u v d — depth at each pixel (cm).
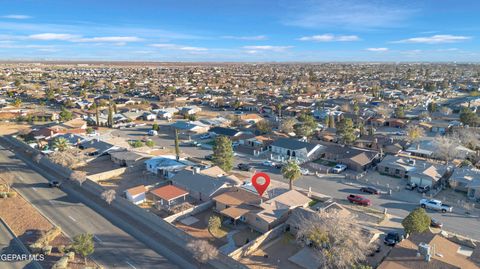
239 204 5481
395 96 18512
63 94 19975
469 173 6650
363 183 6938
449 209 5619
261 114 14625
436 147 8388
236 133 10512
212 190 6000
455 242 4688
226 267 4138
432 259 3762
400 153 8550
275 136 10194
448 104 16212
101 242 4731
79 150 8694
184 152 9200
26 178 7269
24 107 15875
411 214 4650
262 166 8075
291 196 5675
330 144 9212
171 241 4772
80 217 5481
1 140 10431
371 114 13400
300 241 4625
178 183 6525
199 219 5416
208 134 10931
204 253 4188
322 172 7588
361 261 4197
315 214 4866
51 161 7931
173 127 12038
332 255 4066
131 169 7712
